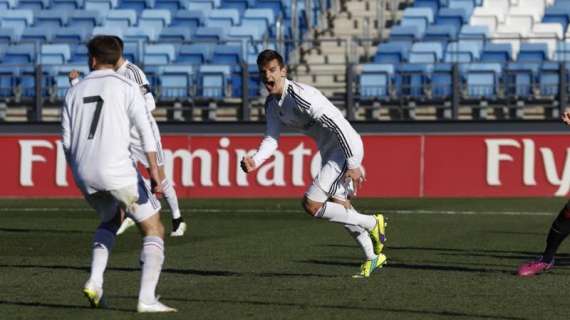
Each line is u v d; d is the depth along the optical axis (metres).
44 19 61.38
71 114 17.44
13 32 59.25
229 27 59.25
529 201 45.06
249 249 28.28
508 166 46.88
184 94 53.19
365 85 52.22
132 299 19.42
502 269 23.98
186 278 22.45
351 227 22.38
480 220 37.22
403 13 60.28
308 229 34.12
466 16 59.12
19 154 48.16
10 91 53.56
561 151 46.56
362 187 47.31
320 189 21.88
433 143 47.19
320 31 60.72
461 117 51.81
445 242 30.03
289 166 47.19
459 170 47.06
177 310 18.05
